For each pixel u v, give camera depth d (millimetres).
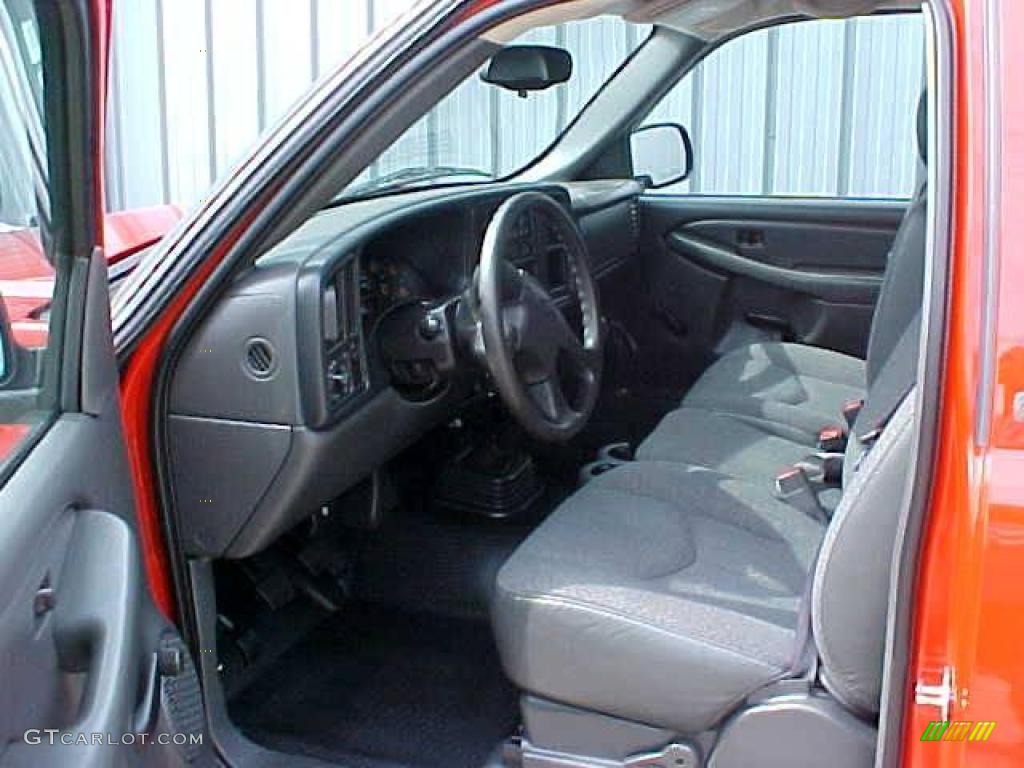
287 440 1754
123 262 1943
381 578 2490
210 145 5680
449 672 2219
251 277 1734
